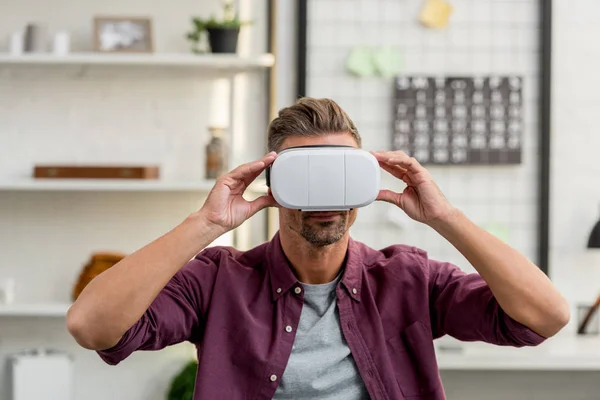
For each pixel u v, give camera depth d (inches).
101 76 146.6
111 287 71.6
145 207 148.0
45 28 140.9
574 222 149.6
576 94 149.4
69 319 71.7
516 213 148.2
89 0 145.6
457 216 76.6
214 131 141.3
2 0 145.2
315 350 78.0
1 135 146.3
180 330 78.0
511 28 147.6
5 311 136.4
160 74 147.0
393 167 79.4
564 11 149.2
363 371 77.7
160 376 148.9
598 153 149.7
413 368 79.5
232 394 77.5
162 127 147.3
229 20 139.6
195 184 136.2
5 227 147.4
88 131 146.8
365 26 146.4
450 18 147.2
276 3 144.3
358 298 79.0
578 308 147.6
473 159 147.0
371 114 146.8
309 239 74.3
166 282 73.2
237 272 80.4
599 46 149.3
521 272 75.0
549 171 146.8
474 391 150.6
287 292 79.2
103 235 147.7
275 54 144.3
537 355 130.3
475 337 80.4
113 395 148.4
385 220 147.1
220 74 147.3
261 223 147.3
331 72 146.5
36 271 147.4
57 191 147.5
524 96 147.8
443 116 146.8
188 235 73.9
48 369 141.9
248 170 74.2
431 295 82.0
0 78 146.0
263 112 147.6
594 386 151.2
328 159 72.3
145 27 141.3
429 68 147.2
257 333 78.0
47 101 146.4
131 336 73.4
